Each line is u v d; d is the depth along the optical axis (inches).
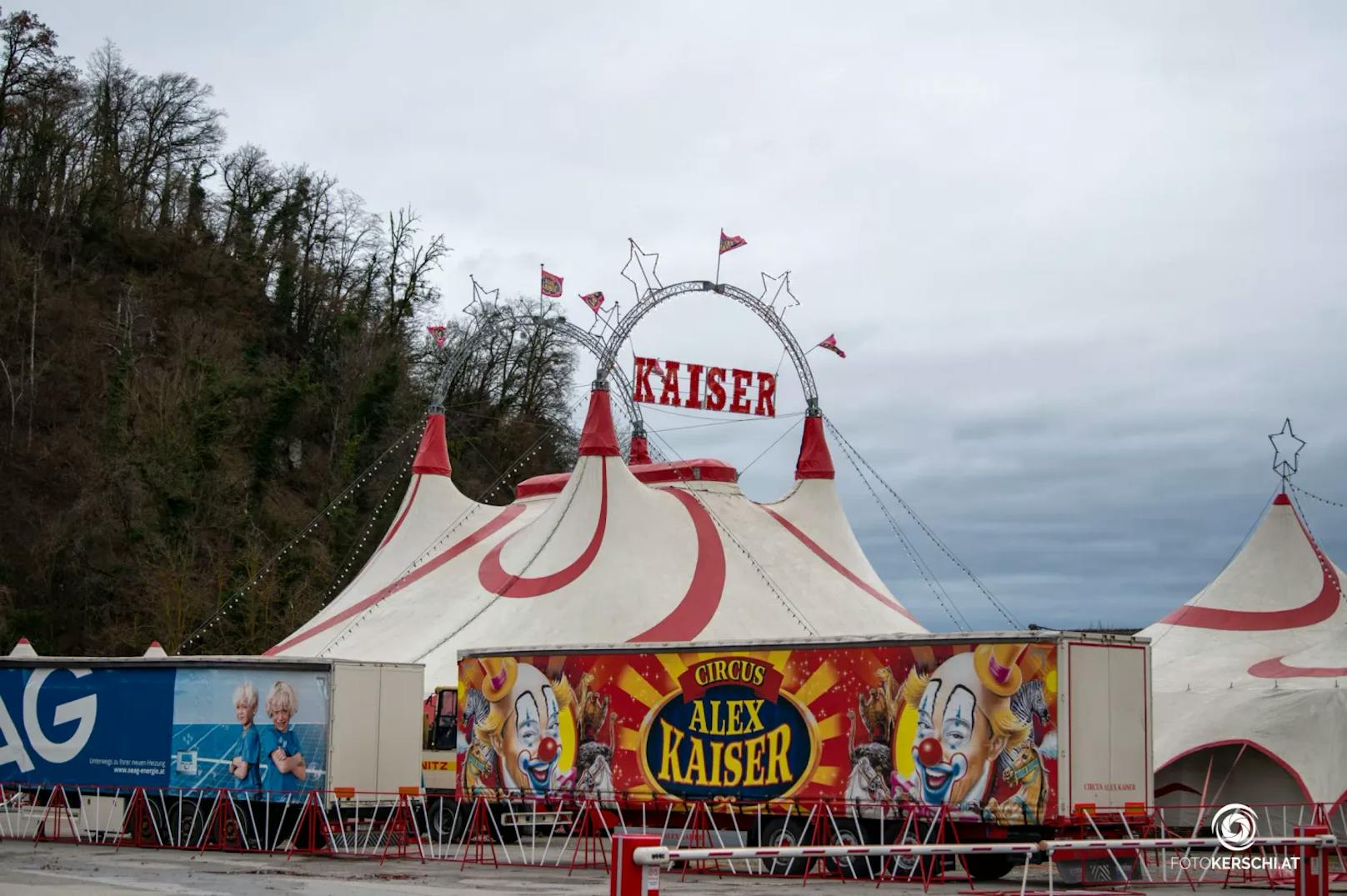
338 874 919.7
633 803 1050.1
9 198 3132.4
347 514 2800.2
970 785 908.0
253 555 2471.7
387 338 3410.4
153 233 3329.2
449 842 1131.9
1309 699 1263.5
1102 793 900.6
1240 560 1588.3
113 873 913.5
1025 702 895.7
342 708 1111.6
